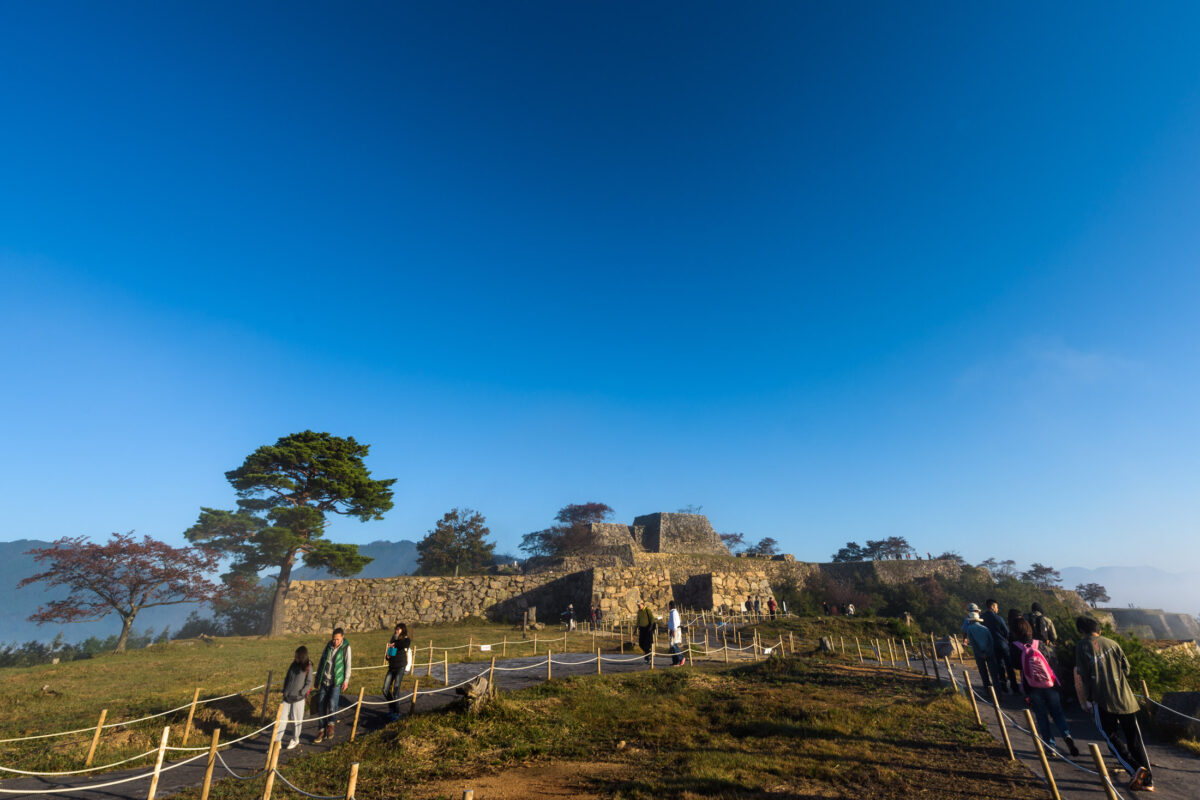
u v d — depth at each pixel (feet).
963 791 23.22
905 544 231.91
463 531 173.17
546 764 28.58
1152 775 24.39
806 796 23.13
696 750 29.68
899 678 48.14
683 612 125.29
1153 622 218.79
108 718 40.06
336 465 114.73
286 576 115.14
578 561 141.28
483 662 61.52
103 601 100.58
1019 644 29.37
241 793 26.35
